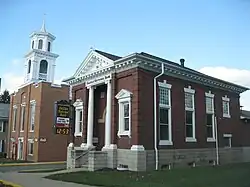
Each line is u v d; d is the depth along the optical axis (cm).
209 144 2477
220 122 2667
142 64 1995
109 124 2105
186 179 1483
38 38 4828
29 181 1516
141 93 1959
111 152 2025
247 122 3097
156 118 2027
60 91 3509
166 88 2159
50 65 4822
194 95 2408
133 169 1864
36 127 3359
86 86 2452
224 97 2792
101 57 2252
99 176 1628
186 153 2212
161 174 1684
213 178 1519
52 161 3322
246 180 1441
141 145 1894
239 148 2853
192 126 2344
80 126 2509
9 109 4622
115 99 2114
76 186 1327
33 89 3600
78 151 2241
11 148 4066
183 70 2247
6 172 2056
